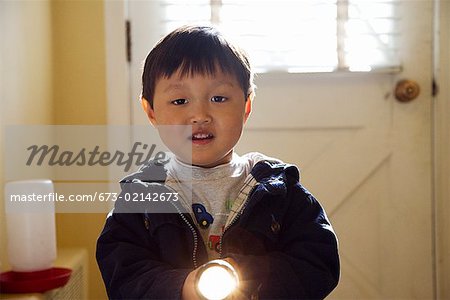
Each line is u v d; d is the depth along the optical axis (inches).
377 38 68.0
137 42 66.1
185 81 42.0
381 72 67.9
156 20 66.1
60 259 57.8
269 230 41.1
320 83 68.2
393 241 69.5
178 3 66.2
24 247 44.1
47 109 62.5
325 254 40.6
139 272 39.4
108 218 42.9
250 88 45.1
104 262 40.9
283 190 41.9
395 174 69.4
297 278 39.0
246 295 37.5
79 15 65.5
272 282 38.4
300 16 66.7
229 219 41.5
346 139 68.9
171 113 42.4
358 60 67.6
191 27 44.3
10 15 51.2
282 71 66.6
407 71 68.8
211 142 42.4
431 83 69.2
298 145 68.4
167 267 39.4
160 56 43.1
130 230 41.9
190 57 41.9
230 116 42.3
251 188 42.5
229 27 66.1
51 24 64.5
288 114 67.9
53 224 45.7
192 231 41.3
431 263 69.8
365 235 69.3
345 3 66.8
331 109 68.4
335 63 67.0
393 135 69.3
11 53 51.3
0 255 48.2
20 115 53.5
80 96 65.5
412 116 69.4
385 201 69.5
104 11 65.5
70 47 65.6
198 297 35.9
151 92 44.0
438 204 69.5
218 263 36.0
